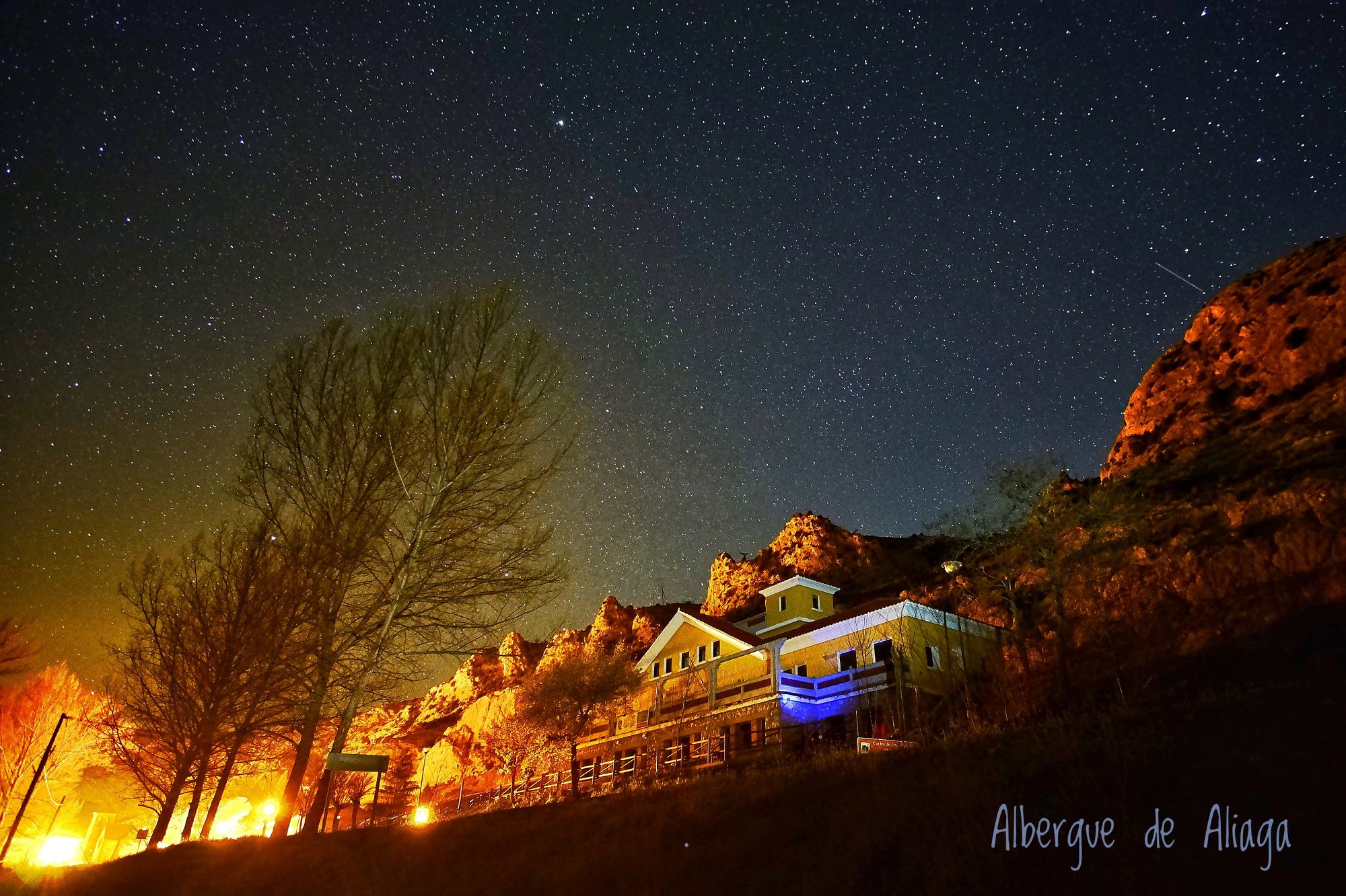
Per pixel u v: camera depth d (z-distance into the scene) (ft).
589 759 127.24
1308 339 102.06
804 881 30.91
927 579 142.00
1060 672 74.69
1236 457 92.07
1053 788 32.01
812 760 55.42
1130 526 87.56
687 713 111.04
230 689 63.46
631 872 37.19
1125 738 34.60
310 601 59.67
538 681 123.75
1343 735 29.37
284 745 80.12
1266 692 36.45
